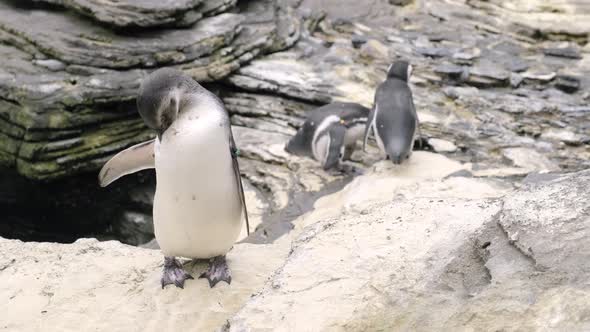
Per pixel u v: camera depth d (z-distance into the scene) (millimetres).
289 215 9094
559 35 13656
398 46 13297
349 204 8500
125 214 11469
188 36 11953
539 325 3525
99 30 11727
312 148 10258
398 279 4133
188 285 5840
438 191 8219
